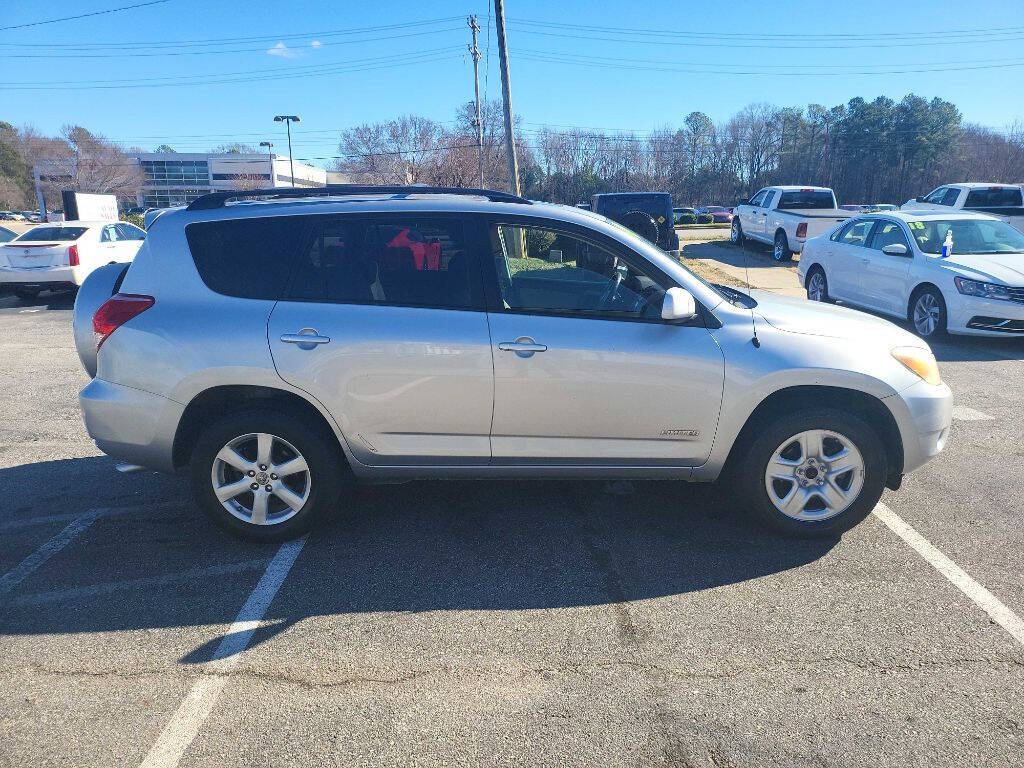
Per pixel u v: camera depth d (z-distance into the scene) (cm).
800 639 320
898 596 354
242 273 394
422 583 369
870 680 292
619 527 429
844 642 317
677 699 281
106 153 8694
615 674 296
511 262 392
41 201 8044
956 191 1814
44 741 263
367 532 425
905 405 394
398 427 392
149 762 253
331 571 382
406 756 254
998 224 1054
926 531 422
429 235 392
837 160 8906
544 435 395
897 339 415
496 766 249
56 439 604
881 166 8600
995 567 381
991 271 919
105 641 323
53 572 383
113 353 393
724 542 410
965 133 8562
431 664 304
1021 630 325
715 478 407
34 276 1407
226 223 399
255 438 396
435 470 402
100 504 469
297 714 275
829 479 401
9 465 542
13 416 673
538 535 420
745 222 2272
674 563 387
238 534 407
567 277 394
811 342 394
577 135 8344
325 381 383
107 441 400
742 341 391
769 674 296
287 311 387
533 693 285
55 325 1196
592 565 386
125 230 1614
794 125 9244
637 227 1380
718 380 386
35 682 295
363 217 394
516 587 365
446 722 270
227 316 387
